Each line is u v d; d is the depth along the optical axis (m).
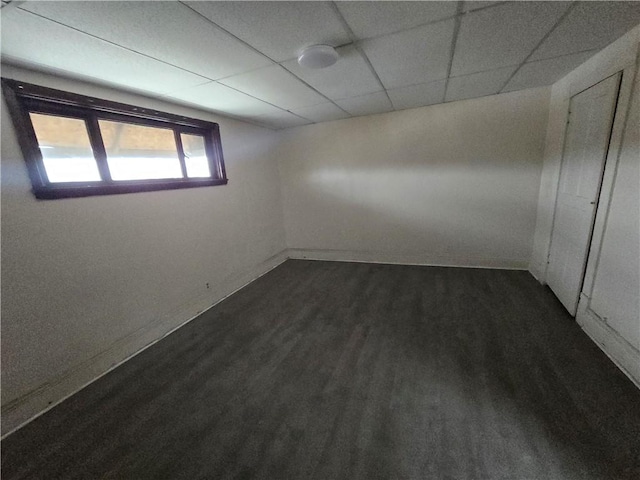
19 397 1.64
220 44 1.58
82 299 1.94
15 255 1.62
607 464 1.20
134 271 2.29
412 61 2.03
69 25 1.29
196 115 2.86
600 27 1.63
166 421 1.60
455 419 1.47
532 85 2.86
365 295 3.06
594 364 1.79
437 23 1.52
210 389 1.83
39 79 1.73
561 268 2.57
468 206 3.51
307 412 1.59
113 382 1.96
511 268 3.47
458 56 1.98
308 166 4.20
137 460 1.38
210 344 2.36
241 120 3.49
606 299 1.90
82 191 1.91
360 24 1.48
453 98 3.15
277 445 1.40
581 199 2.21
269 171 4.12
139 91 2.24
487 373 1.78
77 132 1.97
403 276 3.51
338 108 3.23
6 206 1.58
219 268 3.21
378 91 2.69
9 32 1.30
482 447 1.31
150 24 1.33
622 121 1.75
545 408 1.49
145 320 2.38
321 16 1.38
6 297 1.59
